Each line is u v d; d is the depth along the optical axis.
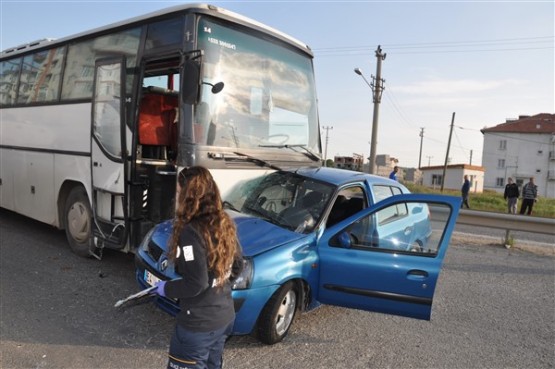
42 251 7.17
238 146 5.72
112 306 5.08
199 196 2.68
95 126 6.40
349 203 5.76
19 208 8.56
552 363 4.44
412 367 4.20
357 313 5.50
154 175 6.07
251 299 3.96
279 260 4.21
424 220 4.40
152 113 6.47
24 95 8.44
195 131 5.22
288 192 5.36
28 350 3.96
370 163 26.89
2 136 9.10
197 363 2.71
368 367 4.14
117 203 6.07
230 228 2.73
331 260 4.56
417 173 79.06
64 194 7.41
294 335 4.71
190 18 5.34
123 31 6.24
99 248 6.68
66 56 7.41
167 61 6.18
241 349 4.29
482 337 5.00
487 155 72.00
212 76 5.46
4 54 9.28
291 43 6.76
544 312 5.88
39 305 4.97
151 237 4.54
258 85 6.11
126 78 5.95
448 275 7.41
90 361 3.86
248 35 6.03
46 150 7.70
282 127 6.50
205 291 2.66
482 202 29.97
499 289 6.78
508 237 10.17
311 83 7.18
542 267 8.23
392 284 4.31
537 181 68.88
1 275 5.86
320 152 7.31
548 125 69.62
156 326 4.62
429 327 5.20
